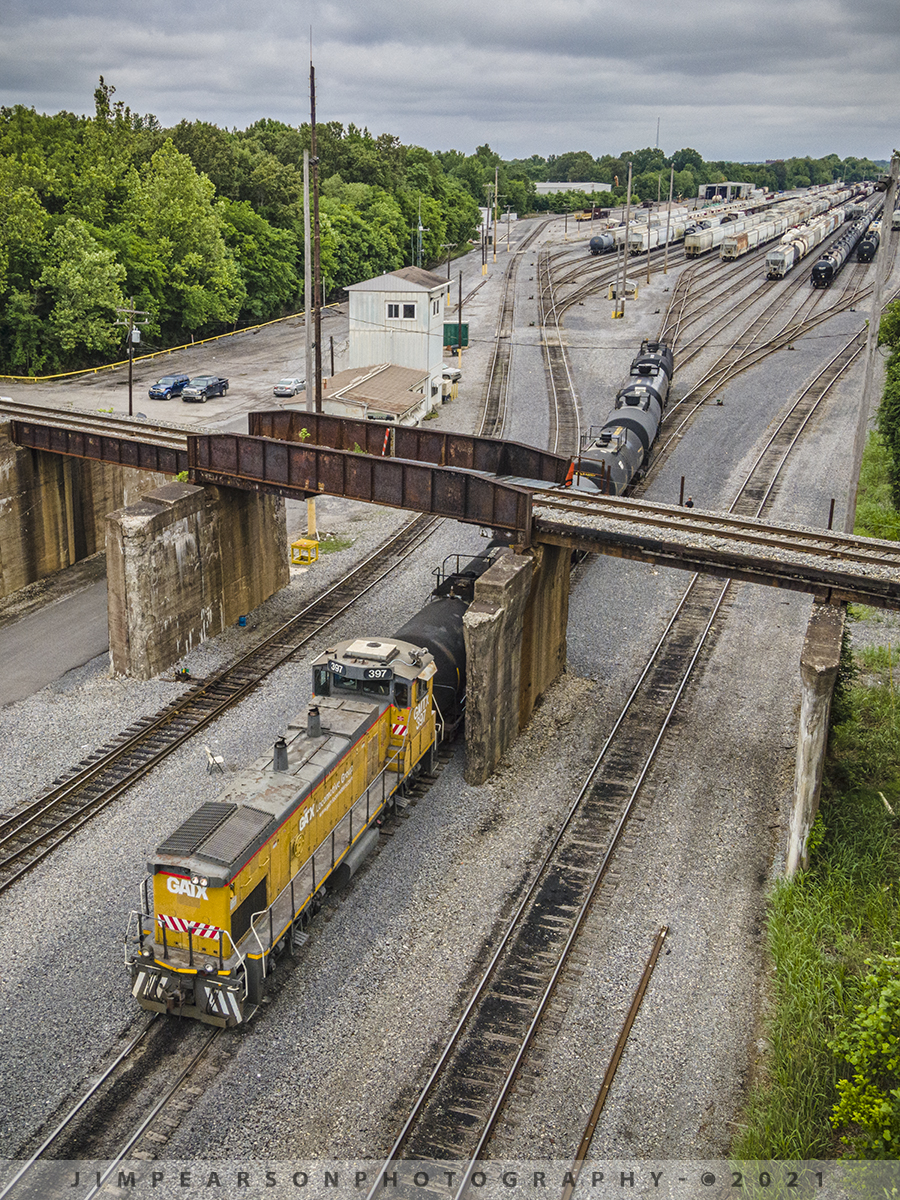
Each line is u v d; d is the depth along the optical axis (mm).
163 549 32406
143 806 25625
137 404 69688
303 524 47594
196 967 18188
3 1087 17297
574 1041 18438
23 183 82062
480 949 20844
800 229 132750
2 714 30562
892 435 47594
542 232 181000
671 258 132750
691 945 20844
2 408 44000
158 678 32875
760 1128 16234
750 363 75938
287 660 33781
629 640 35000
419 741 25500
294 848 20109
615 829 24781
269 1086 17453
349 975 20078
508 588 26281
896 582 24609
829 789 26016
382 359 66250
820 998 18672
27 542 41406
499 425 62656
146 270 85250
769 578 26344
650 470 51938
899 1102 15055
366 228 121875
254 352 91312
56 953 20547
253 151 130500
